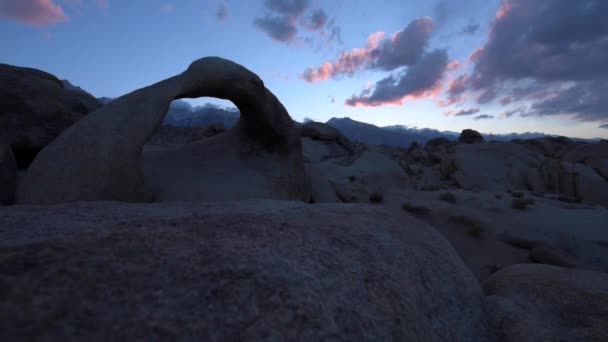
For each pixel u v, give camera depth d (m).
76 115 7.14
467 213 10.20
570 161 20.73
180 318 0.63
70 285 0.62
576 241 7.98
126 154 4.44
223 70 6.59
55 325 0.53
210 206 1.64
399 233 1.53
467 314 1.25
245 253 0.91
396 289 1.04
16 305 0.54
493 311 1.44
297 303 0.77
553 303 1.42
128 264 0.73
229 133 9.30
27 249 0.68
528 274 1.77
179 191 5.92
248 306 0.72
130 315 0.60
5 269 0.61
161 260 0.78
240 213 1.37
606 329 1.19
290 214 1.49
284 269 0.89
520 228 9.02
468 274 1.55
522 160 22.42
